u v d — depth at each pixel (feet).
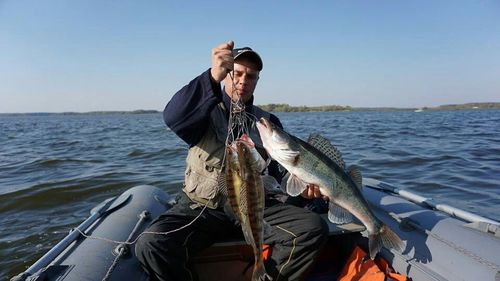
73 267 3.61
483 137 27.68
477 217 4.33
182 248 3.99
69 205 10.72
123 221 4.89
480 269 3.53
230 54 3.75
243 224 3.30
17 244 7.96
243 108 4.23
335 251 5.21
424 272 3.87
